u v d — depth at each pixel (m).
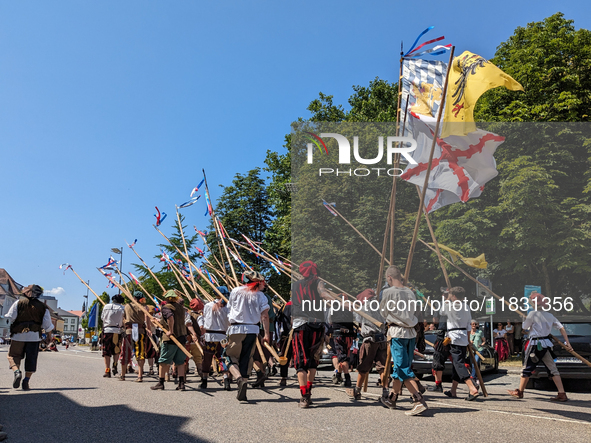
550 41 23.02
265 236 30.92
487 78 6.68
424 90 7.57
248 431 4.84
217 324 8.48
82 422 5.23
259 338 9.13
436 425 5.24
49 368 12.67
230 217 33.06
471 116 6.72
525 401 7.48
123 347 9.94
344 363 8.62
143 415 5.64
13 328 8.03
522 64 22.91
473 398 7.37
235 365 6.98
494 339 17.05
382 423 5.31
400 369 6.03
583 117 21.06
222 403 6.67
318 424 5.22
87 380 9.61
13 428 4.93
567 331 9.78
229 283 10.73
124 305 10.81
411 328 6.14
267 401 6.94
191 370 12.88
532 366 7.82
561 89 22.31
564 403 7.40
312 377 6.59
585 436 4.82
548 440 4.60
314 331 6.54
